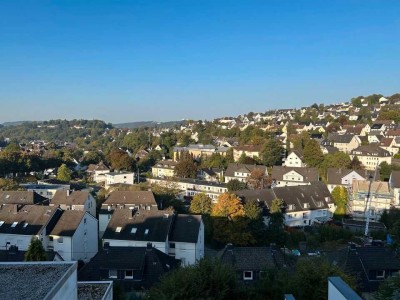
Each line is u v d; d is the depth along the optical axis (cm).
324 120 19475
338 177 9262
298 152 11512
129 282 3562
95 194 9269
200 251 5141
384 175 9675
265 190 7362
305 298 2308
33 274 1641
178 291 2316
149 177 13250
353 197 7888
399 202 7731
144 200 6900
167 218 5116
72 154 17712
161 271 3675
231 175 11144
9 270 1686
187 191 10256
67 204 6900
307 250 5250
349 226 6806
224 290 2344
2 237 5028
